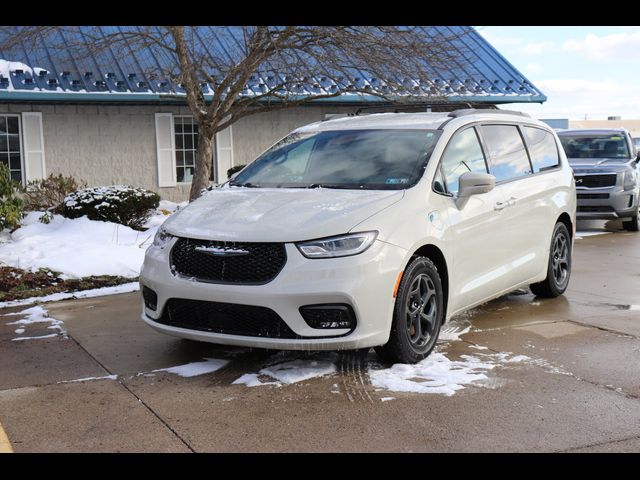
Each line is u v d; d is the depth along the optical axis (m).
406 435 3.74
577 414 4.01
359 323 4.39
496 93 18.41
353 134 5.84
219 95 12.38
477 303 5.69
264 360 5.00
